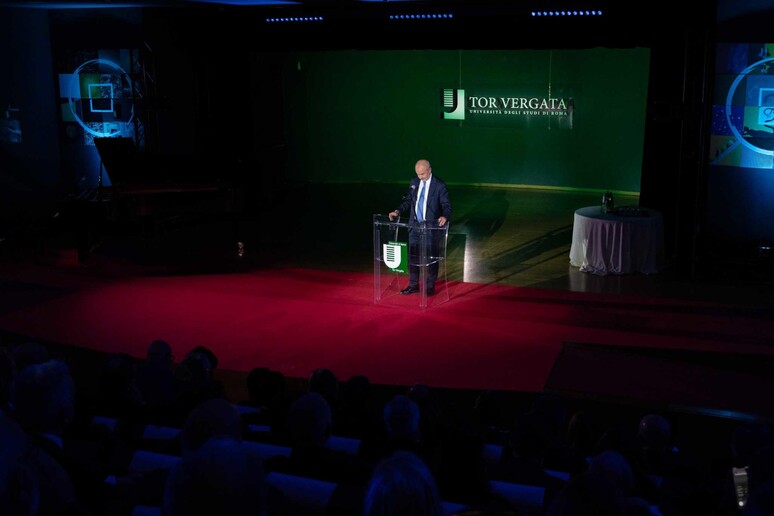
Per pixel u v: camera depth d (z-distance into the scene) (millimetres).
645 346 8250
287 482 2803
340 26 12211
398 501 1372
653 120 10680
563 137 17656
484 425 4699
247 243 12953
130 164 12328
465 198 17062
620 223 10719
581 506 1436
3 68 13430
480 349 8219
